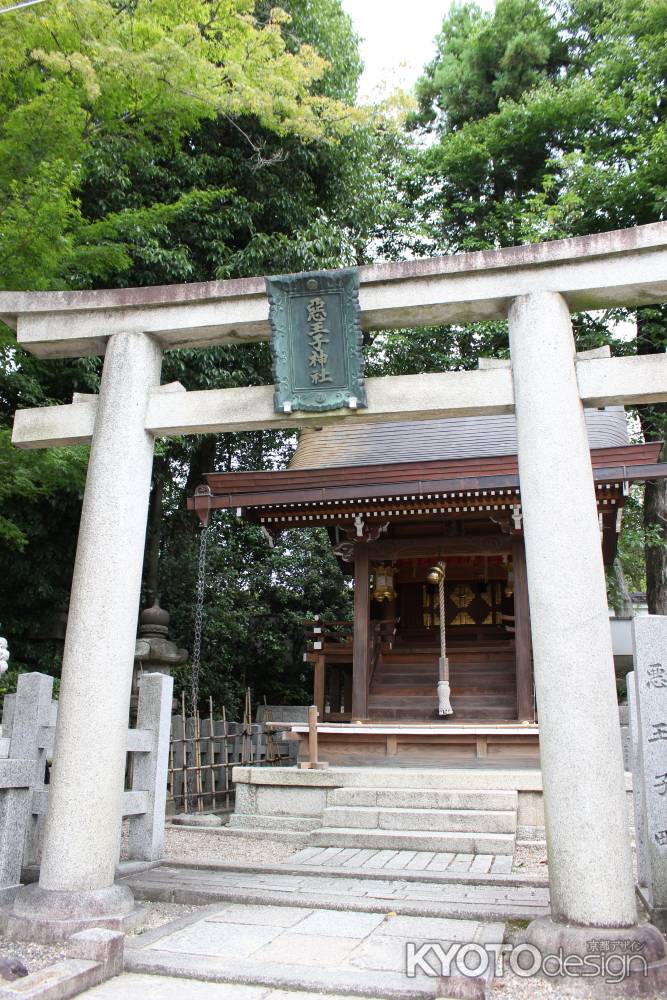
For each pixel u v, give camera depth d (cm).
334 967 401
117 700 520
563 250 526
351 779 900
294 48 1686
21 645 1330
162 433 596
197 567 1712
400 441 1371
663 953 406
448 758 998
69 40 844
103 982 395
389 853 729
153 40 930
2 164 821
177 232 1538
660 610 1692
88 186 1423
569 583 466
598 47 2020
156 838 650
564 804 437
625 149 1744
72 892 477
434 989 366
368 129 1705
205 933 465
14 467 973
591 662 453
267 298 579
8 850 509
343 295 564
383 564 1316
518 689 1112
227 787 1177
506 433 1331
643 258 517
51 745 633
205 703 1644
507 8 2369
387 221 2230
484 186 2356
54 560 1367
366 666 1157
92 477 560
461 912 495
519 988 386
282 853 754
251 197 1641
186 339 609
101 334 602
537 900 524
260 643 1867
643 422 1808
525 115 2102
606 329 1825
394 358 2084
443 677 1142
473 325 2016
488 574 1443
